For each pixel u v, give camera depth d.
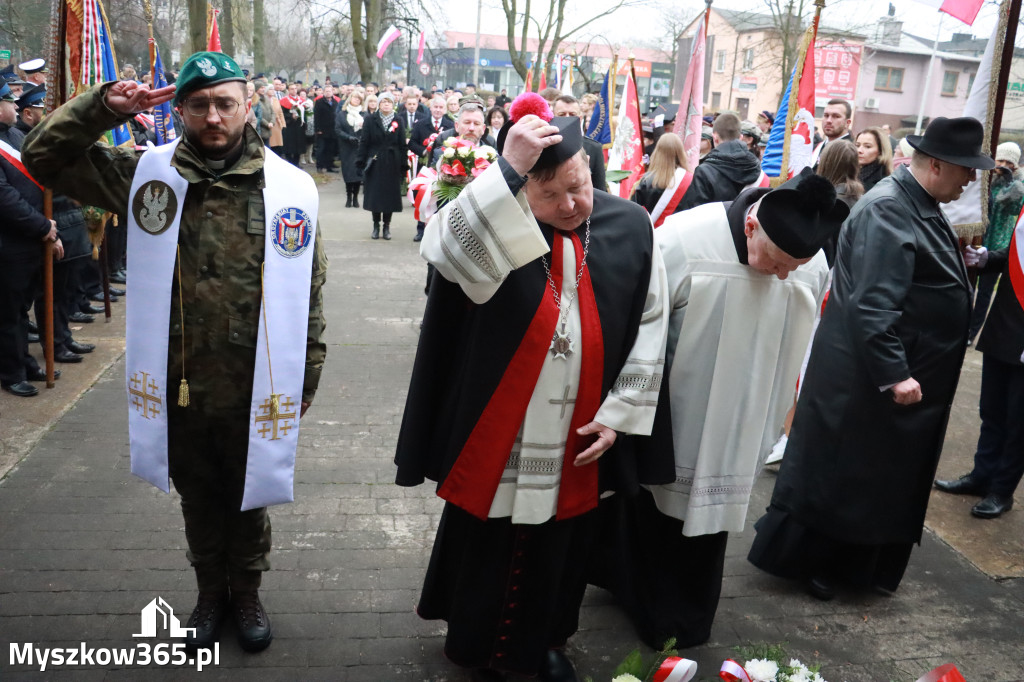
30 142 2.33
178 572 3.30
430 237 2.28
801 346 2.83
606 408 2.45
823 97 25.73
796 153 5.64
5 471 4.08
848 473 3.20
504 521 2.57
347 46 29.33
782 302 2.74
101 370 5.52
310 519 3.77
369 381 5.62
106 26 4.93
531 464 2.44
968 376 6.52
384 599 3.21
